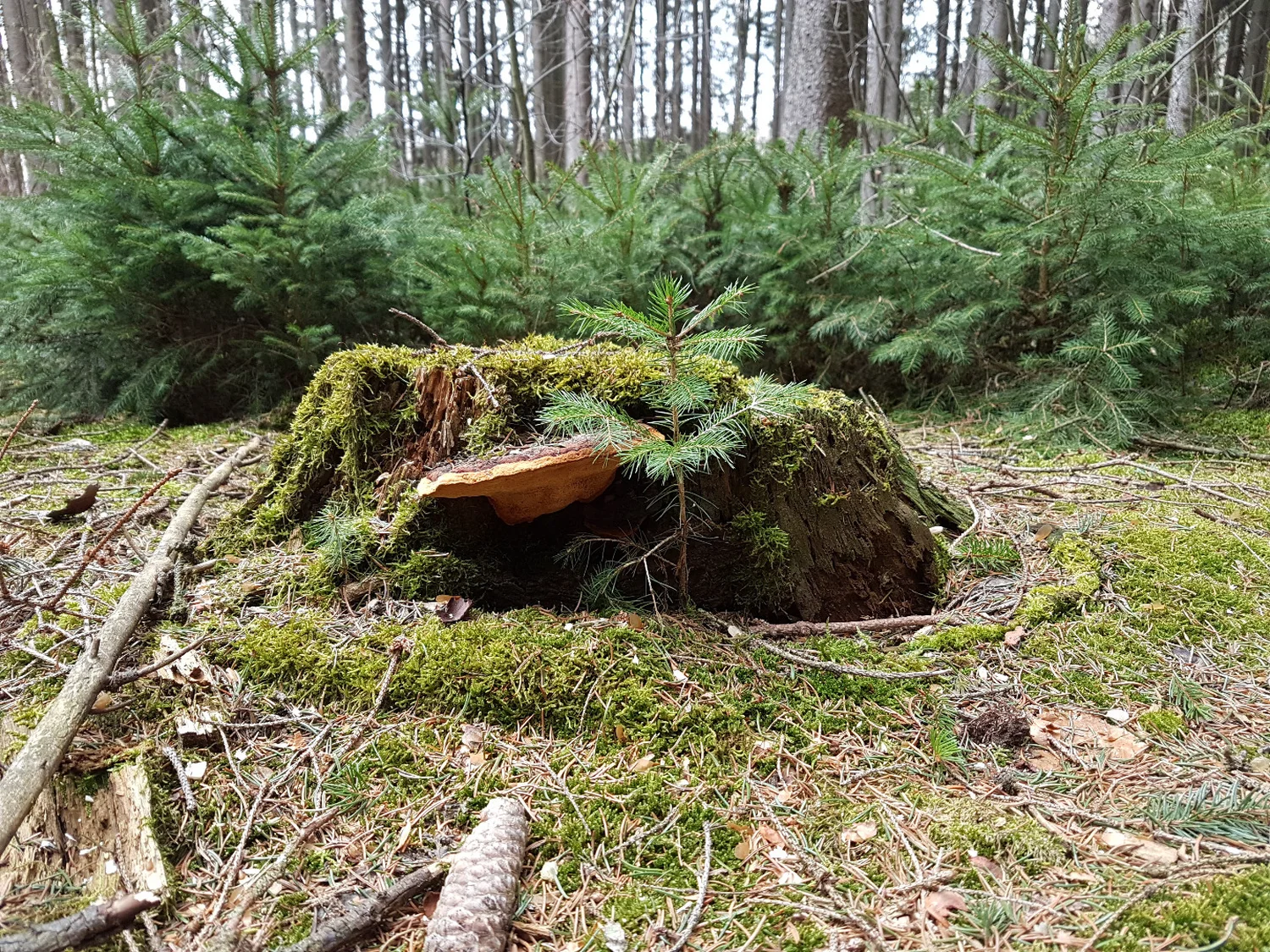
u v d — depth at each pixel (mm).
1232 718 2201
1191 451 4668
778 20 22406
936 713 2221
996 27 12172
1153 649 2521
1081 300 5367
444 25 9680
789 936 1508
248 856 1707
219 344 5750
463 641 2305
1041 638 2576
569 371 2656
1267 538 3238
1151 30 10477
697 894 1628
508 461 2301
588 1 11094
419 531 2639
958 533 3418
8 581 2676
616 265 5742
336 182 5738
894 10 14414
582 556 2684
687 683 2254
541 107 13516
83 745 1901
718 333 2172
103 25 5371
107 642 2133
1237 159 6324
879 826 1805
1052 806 1852
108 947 1438
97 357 5695
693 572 2668
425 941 1451
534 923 1557
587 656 2268
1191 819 1743
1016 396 5512
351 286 5570
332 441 2912
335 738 2055
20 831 1682
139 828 1678
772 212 6258
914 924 1521
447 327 5832
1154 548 3125
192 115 5762
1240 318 5742
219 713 2072
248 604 2574
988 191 5273
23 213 6074
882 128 7285
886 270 6086
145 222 5375
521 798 1878
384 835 1773
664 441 2221
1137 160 4895
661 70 22641
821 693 2291
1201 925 1428
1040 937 1454
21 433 5211
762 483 2635
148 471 4227
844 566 2789
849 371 6527
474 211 8133
